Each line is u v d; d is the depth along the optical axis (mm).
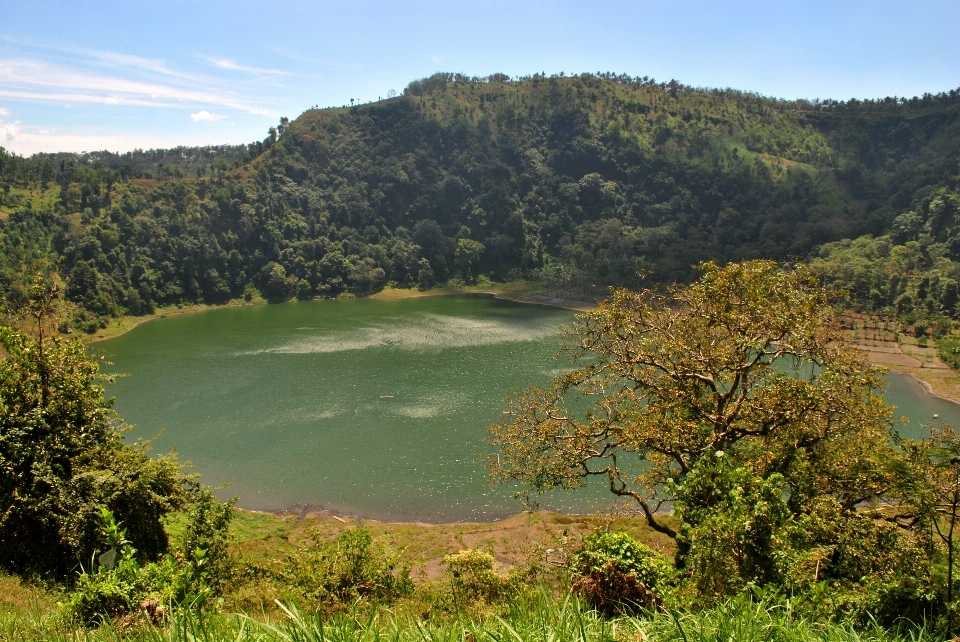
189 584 9414
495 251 158375
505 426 23156
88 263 109125
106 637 6953
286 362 72438
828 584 10383
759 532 9508
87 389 22125
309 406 55344
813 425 18219
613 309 21750
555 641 5781
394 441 47031
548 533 32562
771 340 19156
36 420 19344
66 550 17938
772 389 18922
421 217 166875
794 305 19672
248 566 18578
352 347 80875
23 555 17953
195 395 58969
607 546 11062
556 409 21984
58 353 21531
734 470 10969
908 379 66375
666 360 20938
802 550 10453
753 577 9266
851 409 18047
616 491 20609
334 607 15445
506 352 75875
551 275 137250
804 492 15414
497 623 6652
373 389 60344
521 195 172875
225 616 7375
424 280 149000
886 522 13086
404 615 8359
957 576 9484
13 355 20828
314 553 18859
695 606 9016
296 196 156125
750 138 185625
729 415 19203
